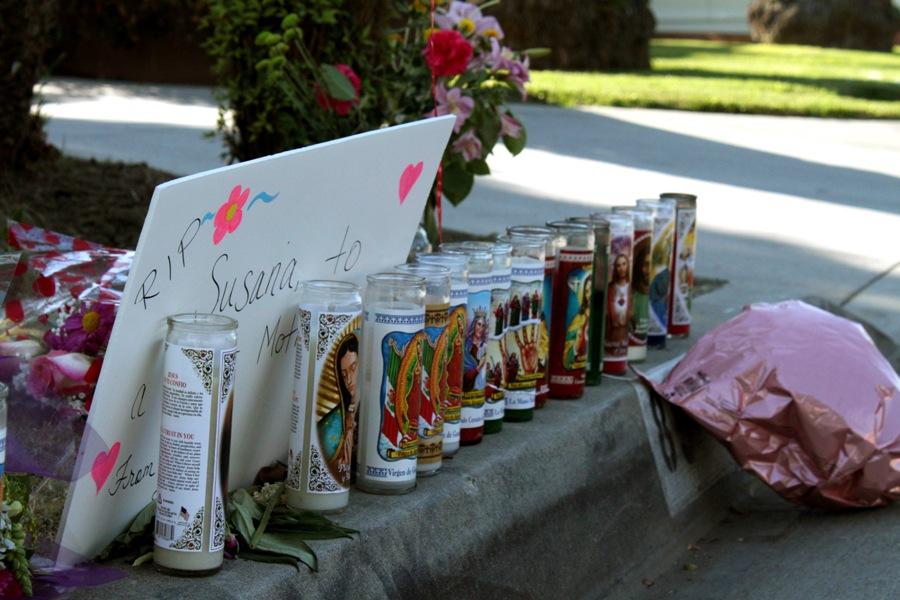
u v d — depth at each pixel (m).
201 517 2.12
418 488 2.68
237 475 2.51
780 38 27.47
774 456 3.46
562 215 6.99
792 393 3.42
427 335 2.64
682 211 4.24
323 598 2.26
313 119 4.50
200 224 2.11
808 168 9.73
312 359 2.38
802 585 3.21
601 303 3.56
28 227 2.59
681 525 3.63
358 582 2.36
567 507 3.11
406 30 4.79
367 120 4.62
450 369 2.82
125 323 2.03
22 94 5.62
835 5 26.97
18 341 2.28
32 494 2.21
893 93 15.92
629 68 18.48
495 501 2.84
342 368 2.40
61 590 1.97
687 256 4.29
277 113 4.78
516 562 2.85
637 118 12.40
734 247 6.66
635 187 8.24
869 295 5.82
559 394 3.46
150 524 2.24
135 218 5.30
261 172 2.19
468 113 4.27
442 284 2.66
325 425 2.41
